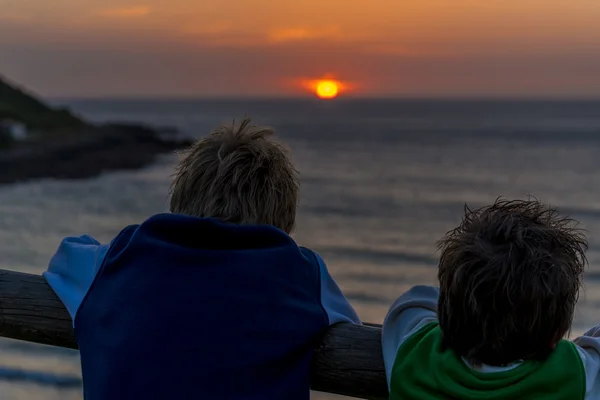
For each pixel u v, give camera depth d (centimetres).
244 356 167
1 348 856
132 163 4978
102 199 3222
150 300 171
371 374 174
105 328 175
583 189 3362
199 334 168
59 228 2372
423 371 157
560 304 143
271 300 172
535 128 8894
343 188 3541
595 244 1889
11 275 209
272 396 168
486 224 154
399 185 3650
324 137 7656
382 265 1764
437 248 171
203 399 165
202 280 171
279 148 193
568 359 149
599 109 15750
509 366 149
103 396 168
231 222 181
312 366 179
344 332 179
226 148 187
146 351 167
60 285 200
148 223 180
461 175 4044
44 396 707
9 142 5006
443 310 154
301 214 2712
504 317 142
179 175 192
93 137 5525
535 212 158
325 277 188
